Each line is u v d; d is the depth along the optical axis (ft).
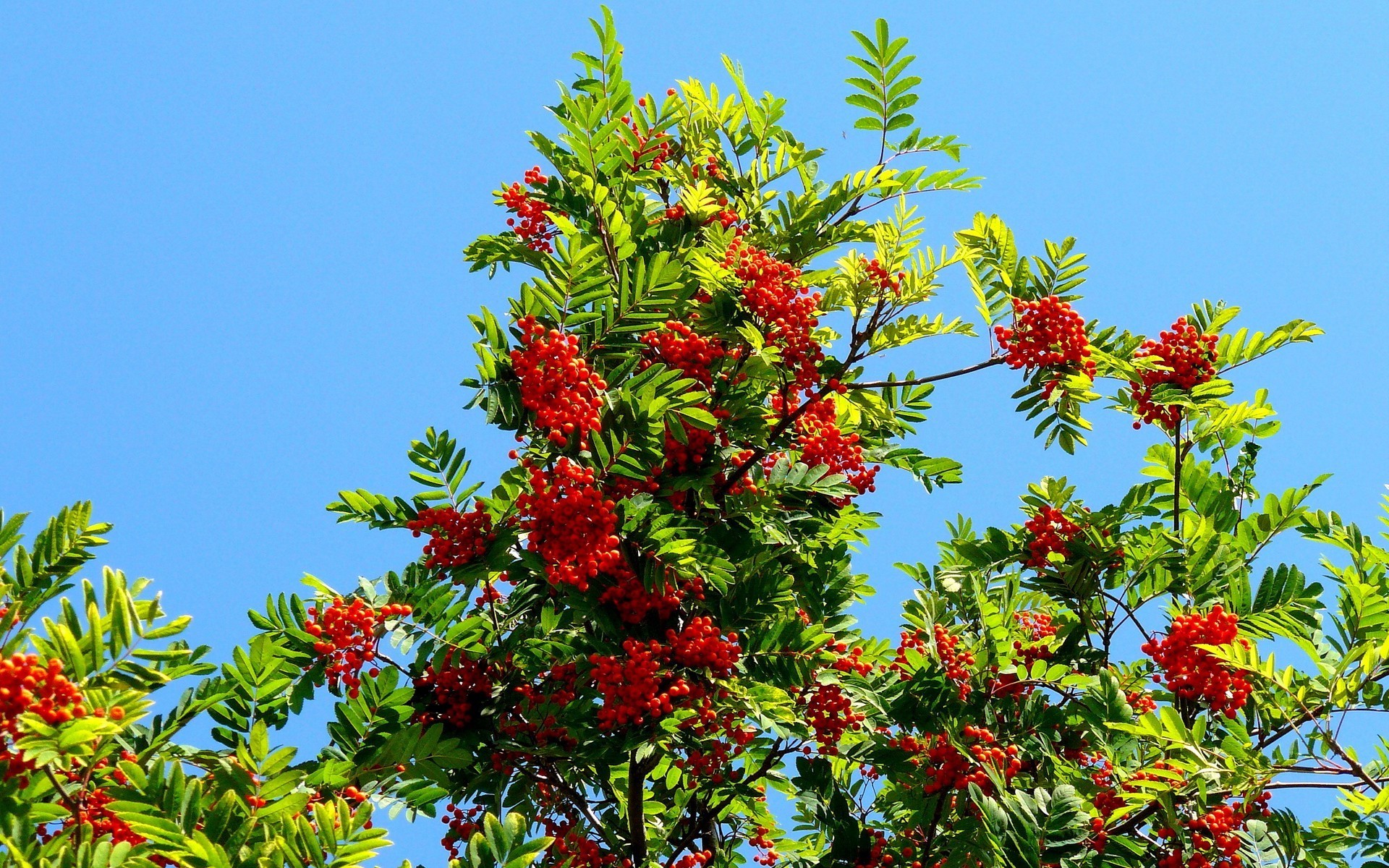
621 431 22.68
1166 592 29.09
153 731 18.43
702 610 25.76
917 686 26.68
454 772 25.08
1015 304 27.37
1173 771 22.56
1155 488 31.83
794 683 24.93
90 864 13.64
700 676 23.17
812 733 26.16
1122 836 24.11
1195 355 28.71
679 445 24.90
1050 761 26.58
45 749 13.43
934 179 31.35
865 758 26.96
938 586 31.45
